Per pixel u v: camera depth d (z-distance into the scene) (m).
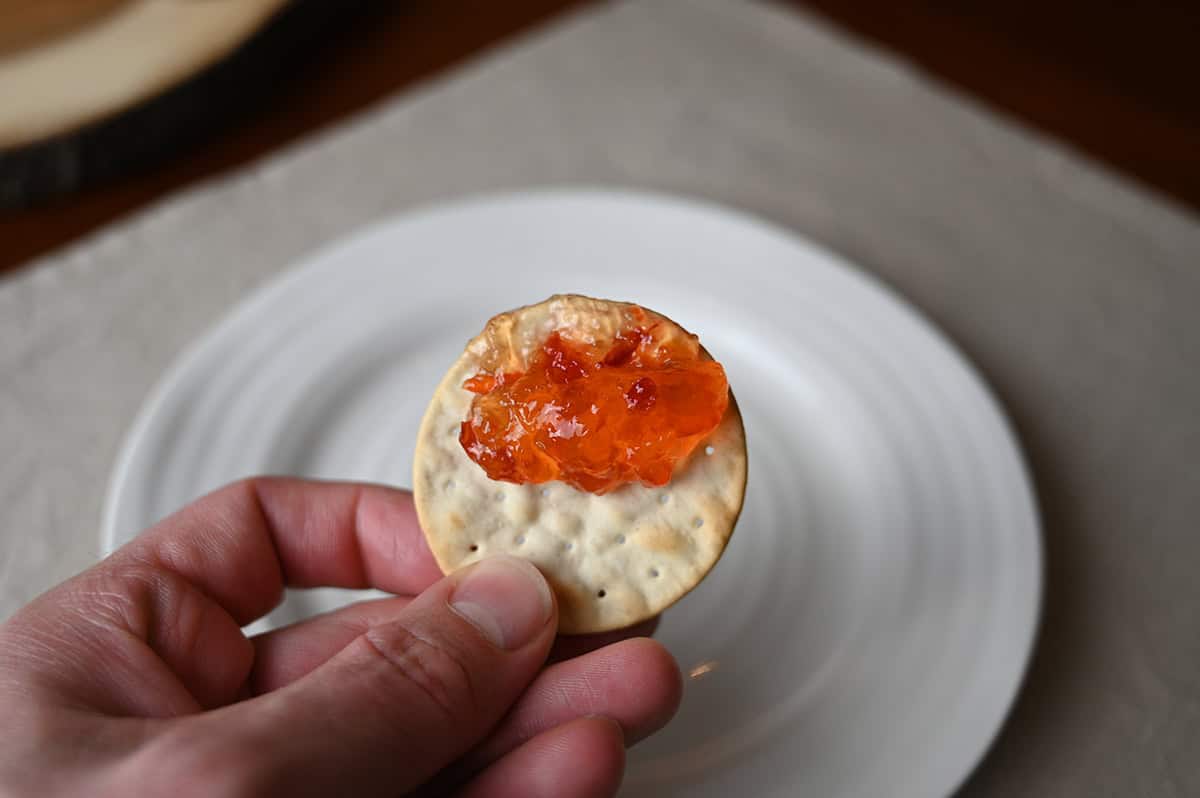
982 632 0.27
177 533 0.26
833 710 0.27
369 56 0.46
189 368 0.31
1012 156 0.40
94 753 0.20
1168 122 0.44
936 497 0.30
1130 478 0.32
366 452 0.31
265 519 0.27
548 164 0.40
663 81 0.44
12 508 0.31
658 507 0.25
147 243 0.37
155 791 0.20
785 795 0.25
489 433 0.24
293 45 0.44
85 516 0.31
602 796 0.22
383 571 0.28
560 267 0.34
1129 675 0.28
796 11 0.47
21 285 0.36
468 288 0.34
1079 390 0.34
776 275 0.34
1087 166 0.40
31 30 0.41
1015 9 0.50
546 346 0.25
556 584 0.25
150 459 0.30
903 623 0.28
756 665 0.28
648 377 0.23
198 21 0.41
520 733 0.24
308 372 0.32
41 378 0.34
